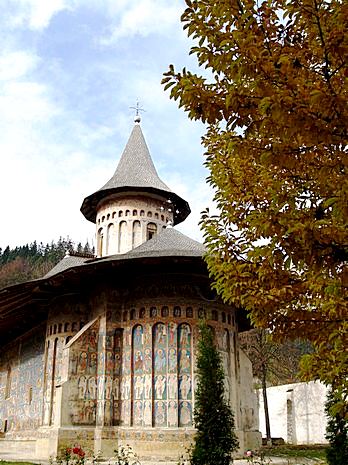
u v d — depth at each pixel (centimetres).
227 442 1286
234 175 706
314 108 479
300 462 1966
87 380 2133
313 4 503
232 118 557
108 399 2078
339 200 471
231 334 2188
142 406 2003
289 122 481
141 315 2128
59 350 2430
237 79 521
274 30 556
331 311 576
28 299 2627
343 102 469
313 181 550
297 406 3838
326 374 599
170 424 1938
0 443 3102
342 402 589
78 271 2166
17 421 3128
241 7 549
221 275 699
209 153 766
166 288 2130
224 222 714
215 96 561
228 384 2084
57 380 2394
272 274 637
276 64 512
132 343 2117
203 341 1398
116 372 2131
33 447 2767
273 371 5153
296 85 504
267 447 3016
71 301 2467
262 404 4178
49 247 12050
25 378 3136
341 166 510
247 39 515
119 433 2017
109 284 2247
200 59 566
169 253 2084
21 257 11588
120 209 3125
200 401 1332
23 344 3316
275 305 629
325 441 3528
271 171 661
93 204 3303
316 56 530
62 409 2047
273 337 627
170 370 2009
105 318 2192
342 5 481
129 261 2038
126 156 3394
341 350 573
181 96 565
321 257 503
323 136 484
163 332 2067
